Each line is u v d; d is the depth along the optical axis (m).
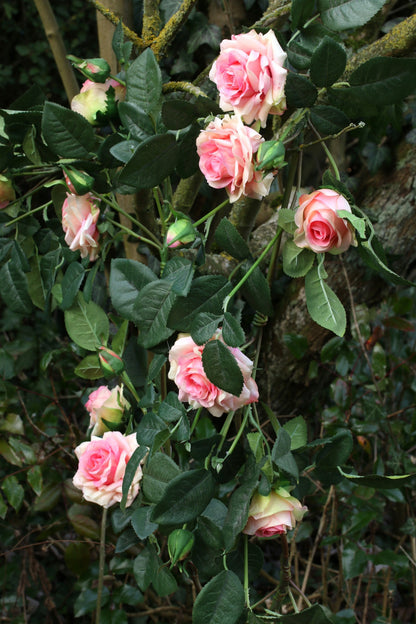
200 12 1.74
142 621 1.76
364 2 1.10
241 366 1.10
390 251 1.58
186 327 1.12
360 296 1.62
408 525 1.64
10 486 1.62
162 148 1.12
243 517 1.09
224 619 1.08
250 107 1.07
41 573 1.91
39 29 3.32
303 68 1.12
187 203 1.47
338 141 1.68
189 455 1.20
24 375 2.12
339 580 1.65
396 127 1.58
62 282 1.27
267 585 1.97
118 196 1.50
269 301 1.16
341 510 1.75
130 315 1.19
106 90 1.20
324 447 1.19
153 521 1.08
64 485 1.64
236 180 1.08
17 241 1.30
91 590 1.63
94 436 1.26
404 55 1.24
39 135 1.22
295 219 1.10
